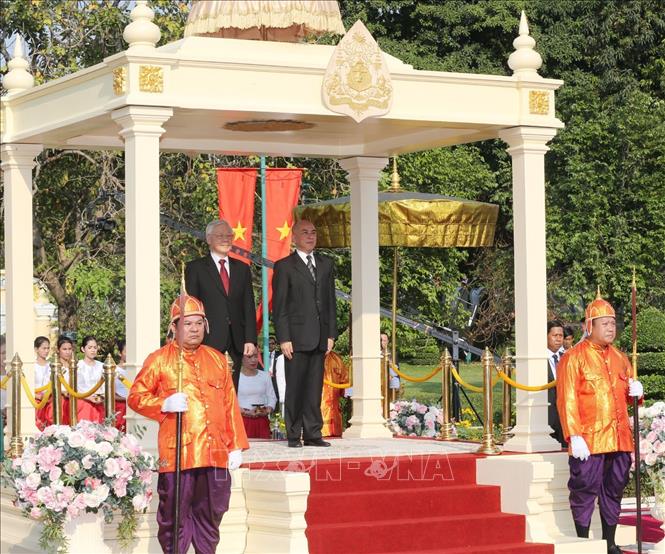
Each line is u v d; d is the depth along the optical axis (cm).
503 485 1198
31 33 2195
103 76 1162
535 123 1274
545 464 1182
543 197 1278
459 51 3192
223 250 1281
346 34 1194
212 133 1396
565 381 1166
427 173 2484
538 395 1255
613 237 2812
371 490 1158
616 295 2775
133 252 1110
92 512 1026
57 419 1256
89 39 2208
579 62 3238
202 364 1024
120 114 1120
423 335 2991
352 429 1480
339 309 2294
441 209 1572
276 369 1652
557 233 2808
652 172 2853
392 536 1109
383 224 1568
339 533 1087
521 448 1247
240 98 1153
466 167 2680
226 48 1180
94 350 1466
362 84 1200
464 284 2920
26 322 1359
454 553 1109
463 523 1145
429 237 1575
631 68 3192
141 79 1106
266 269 1866
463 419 2080
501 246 3161
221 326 1267
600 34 3144
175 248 2236
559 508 1216
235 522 1091
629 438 1174
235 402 1034
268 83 1166
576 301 2788
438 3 3234
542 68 3195
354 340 1491
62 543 1021
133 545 1077
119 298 2344
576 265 2759
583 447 1148
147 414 1010
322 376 1321
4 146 1348
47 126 1261
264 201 1869
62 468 1016
